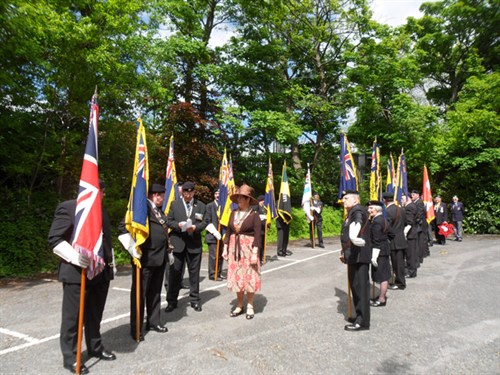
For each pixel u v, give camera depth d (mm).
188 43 15359
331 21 21141
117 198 11391
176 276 5719
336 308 5871
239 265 5418
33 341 4488
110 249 4090
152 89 11203
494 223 19203
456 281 7762
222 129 16438
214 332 4777
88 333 3930
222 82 18094
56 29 8484
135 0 10516
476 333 4742
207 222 6609
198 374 3605
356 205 5121
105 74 9812
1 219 9203
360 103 20641
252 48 19297
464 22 24234
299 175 20688
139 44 10383
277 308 5875
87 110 9898
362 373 3637
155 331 4801
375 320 5281
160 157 13570
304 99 19609
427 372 3660
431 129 19875
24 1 8016
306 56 22156
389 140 21031
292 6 20438
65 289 3740
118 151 11484
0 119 8875
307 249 13289
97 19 9617
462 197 20391
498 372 3662
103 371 3672
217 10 18984
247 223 5469
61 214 3697
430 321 5223
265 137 20172
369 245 4910
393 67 19578
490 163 19766
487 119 18688
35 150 10141
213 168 15297
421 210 10516
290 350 4191
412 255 8250
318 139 22594
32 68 9109
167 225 5156
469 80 20719
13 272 8258
